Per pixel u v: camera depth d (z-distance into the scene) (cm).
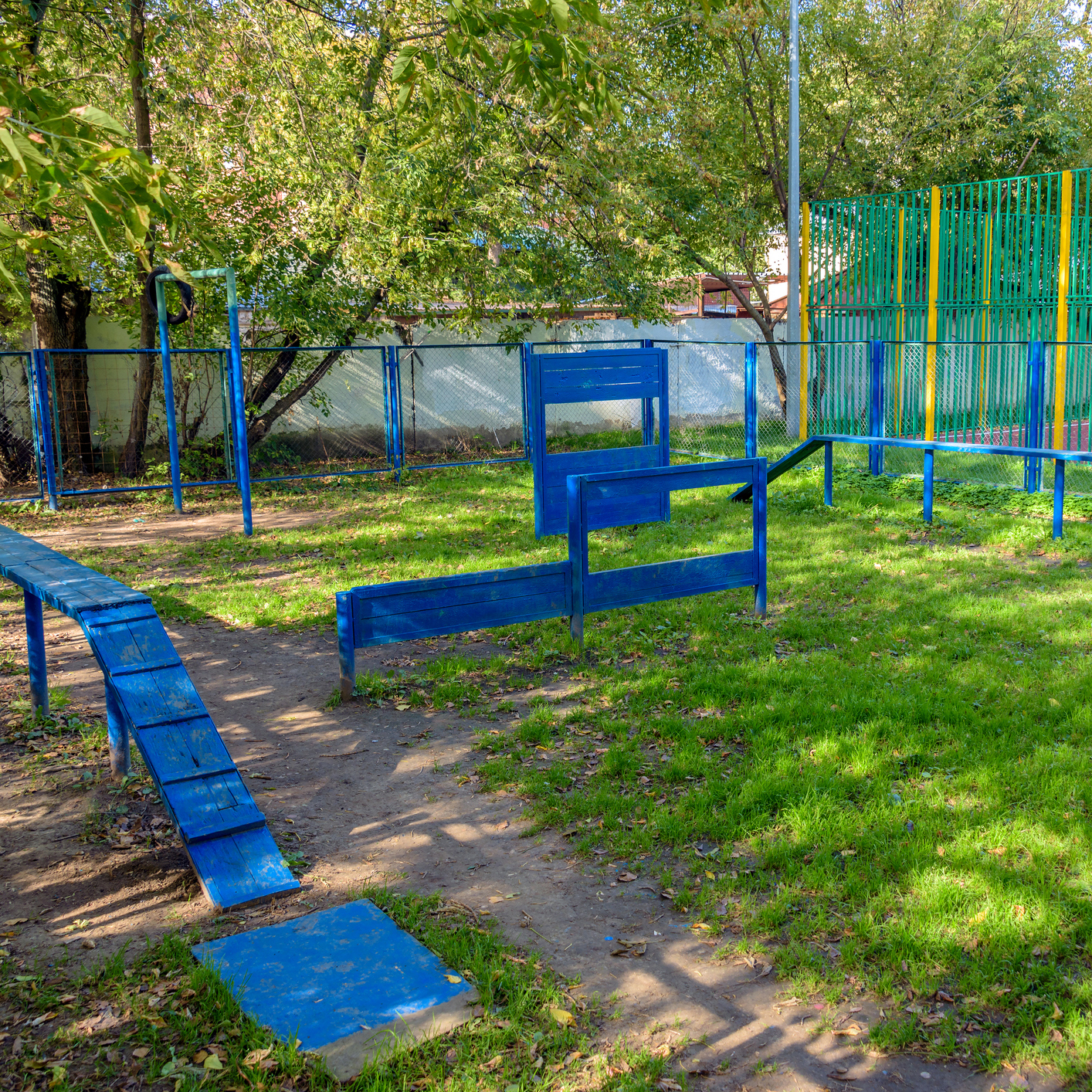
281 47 1297
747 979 350
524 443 1817
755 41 1858
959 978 343
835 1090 296
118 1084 295
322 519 1305
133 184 307
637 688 645
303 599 890
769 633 747
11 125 272
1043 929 364
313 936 373
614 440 1988
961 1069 304
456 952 360
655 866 429
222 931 381
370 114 1395
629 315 1877
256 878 410
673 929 383
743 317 2539
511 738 573
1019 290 1488
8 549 628
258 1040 311
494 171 1530
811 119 2072
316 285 1583
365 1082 294
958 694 596
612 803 481
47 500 1427
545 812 479
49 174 283
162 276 1310
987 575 891
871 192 2127
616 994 342
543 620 809
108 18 1330
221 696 665
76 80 1338
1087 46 2292
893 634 725
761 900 399
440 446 2030
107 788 516
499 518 1235
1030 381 1202
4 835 467
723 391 2320
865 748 520
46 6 1053
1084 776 486
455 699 645
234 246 1526
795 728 559
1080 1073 299
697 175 1862
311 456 1909
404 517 1284
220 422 1773
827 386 1714
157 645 476
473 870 432
